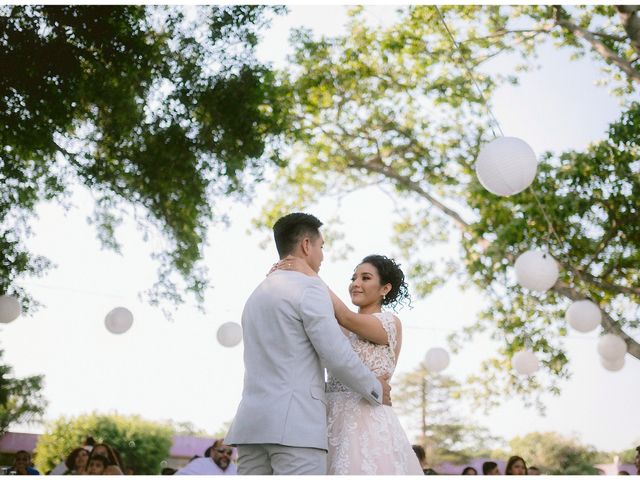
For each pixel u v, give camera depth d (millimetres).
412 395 31328
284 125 7512
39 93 6395
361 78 9781
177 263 7059
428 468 6047
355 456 2420
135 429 22562
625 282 8844
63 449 19594
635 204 8461
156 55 6621
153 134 6746
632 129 8562
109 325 6410
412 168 10133
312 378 2260
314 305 2262
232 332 6789
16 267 6832
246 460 2275
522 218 8438
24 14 6195
